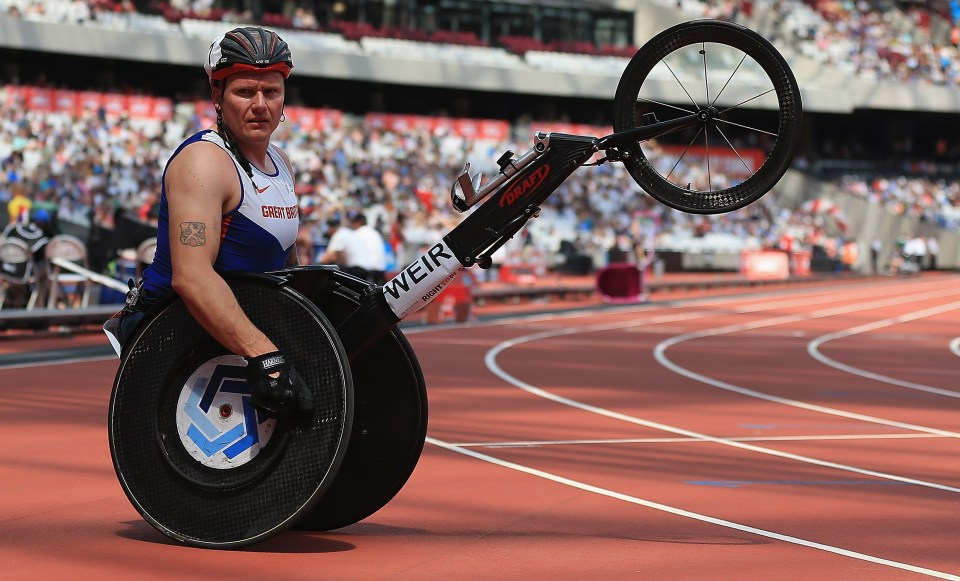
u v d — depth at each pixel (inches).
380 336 226.7
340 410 213.3
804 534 249.3
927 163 2657.5
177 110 1574.8
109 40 1625.2
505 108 2151.8
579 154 221.0
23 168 1224.2
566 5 2201.0
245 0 1936.5
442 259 222.1
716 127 219.5
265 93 219.3
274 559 214.5
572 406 470.6
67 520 247.0
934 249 2314.2
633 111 222.7
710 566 217.6
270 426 216.7
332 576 202.8
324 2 2016.5
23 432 375.9
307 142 1638.8
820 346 796.0
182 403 221.1
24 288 730.8
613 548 231.1
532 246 1519.4
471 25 2130.9
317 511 239.3
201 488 219.3
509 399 489.4
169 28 1753.2
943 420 452.8
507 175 222.1
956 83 2518.5
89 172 1285.7
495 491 291.7
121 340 232.2
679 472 325.4
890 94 2367.1
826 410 475.8
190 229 212.1
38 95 1446.9
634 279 1284.4
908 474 330.3
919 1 2657.5
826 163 2503.7
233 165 218.7
